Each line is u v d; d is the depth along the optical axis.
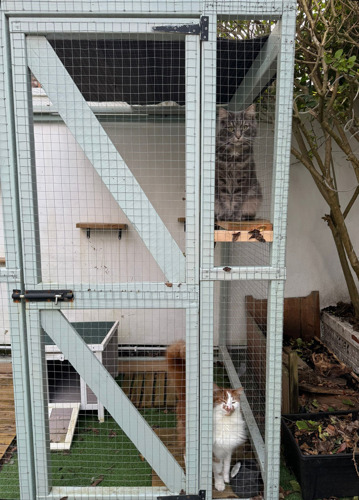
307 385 2.81
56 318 1.80
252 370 2.98
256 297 3.06
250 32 2.88
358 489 2.03
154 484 2.06
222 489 2.01
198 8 1.57
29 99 1.66
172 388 2.97
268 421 1.86
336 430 2.25
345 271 3.30
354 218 3.65
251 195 2.50
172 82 2.44
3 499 2.00
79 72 2.26
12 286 1.74
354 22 2.80
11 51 1.61
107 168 1.71
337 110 3.03
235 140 2.48
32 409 1.85
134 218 1.75
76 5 1.56
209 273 1.75
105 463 2.29
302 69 3.08
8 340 3.54
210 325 1.78
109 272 3.51
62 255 3.49
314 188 3.60
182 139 3.31
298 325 3.62
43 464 1.88
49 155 3.31
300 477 2.04
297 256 3.68
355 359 3.03
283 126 1.68
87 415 2.76
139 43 1.81
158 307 1.78
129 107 3.17
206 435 1.85
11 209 1.70
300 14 2.73
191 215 1.73
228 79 2.51
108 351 2.95
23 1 1.56
